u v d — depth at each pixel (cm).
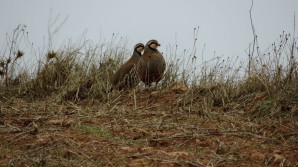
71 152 990
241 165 942
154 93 1512
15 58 1645
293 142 1083
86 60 1738
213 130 1168
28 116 1338
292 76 1398
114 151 1014
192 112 1334
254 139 1109
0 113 1341
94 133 1152
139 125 1231
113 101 1487
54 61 1708
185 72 1611
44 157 952
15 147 1042
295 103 1300
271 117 1263
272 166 935
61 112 1375
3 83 1673
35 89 1639
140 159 961
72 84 1600
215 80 1500
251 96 1398
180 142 1091
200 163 938
